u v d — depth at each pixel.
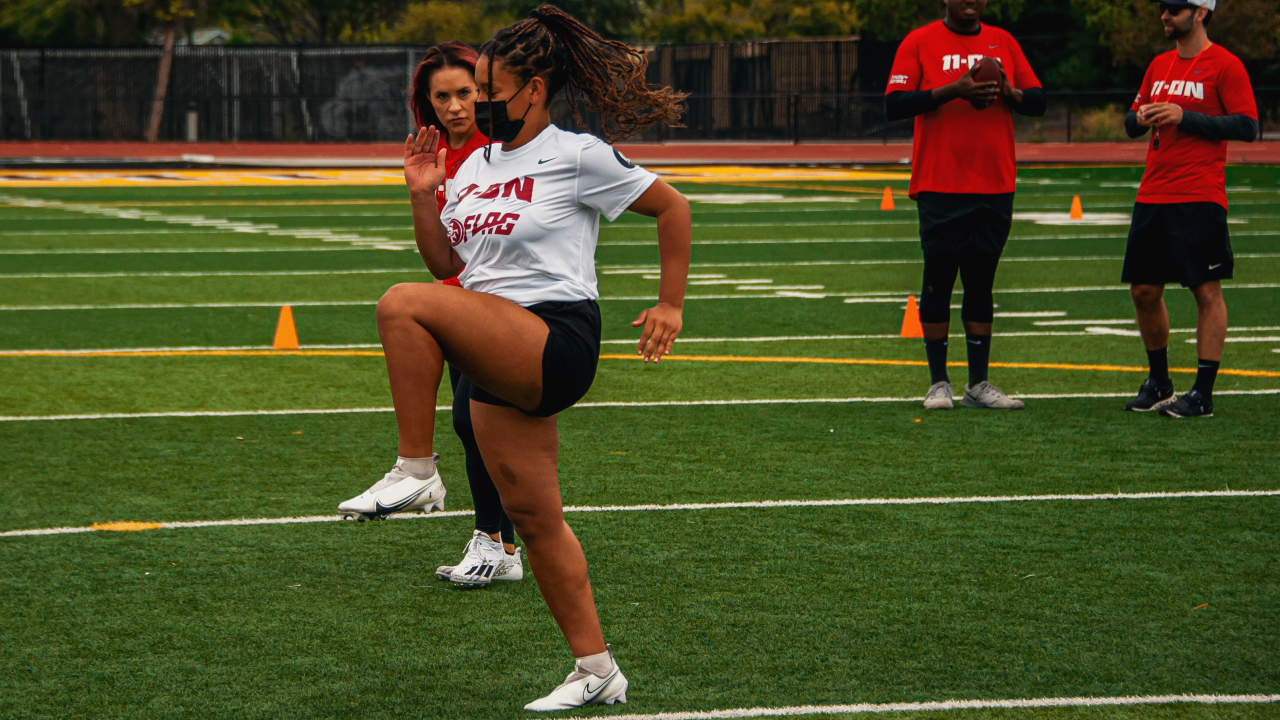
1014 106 15.41
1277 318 22.38
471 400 7.18
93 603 9.44
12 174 61.75
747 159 71.00
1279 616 9.07
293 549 10.73
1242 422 15.09
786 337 21.14
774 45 90.00
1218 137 14.77
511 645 8.67
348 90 82.62
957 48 15.38
